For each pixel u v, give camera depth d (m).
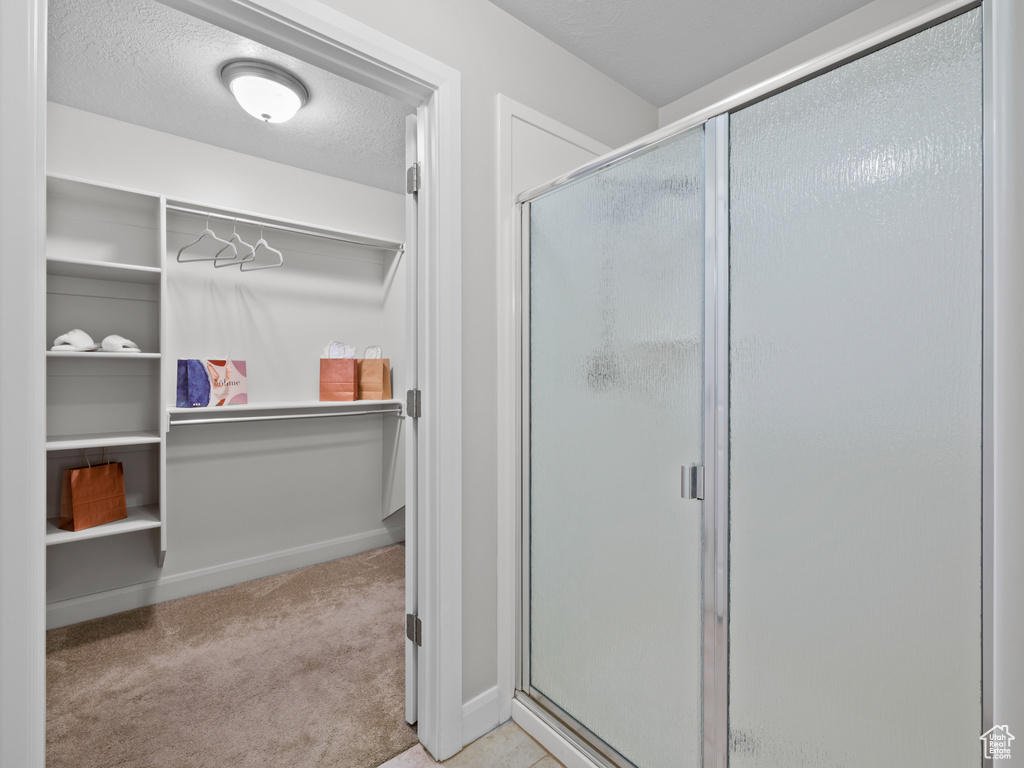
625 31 1.85
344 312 3.22
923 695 0.88
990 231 0.80
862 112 0.94
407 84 1.46
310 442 3.08
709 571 1.18
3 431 0.86
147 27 1.69
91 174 2.30
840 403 0.97
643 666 1.34
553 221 1.60
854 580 0.96
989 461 0.80
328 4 1.26
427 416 1.53
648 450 1.34
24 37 0.88
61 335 2.26
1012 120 0.58
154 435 2.36
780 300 1.06
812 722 1.01
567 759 1.50
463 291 1.58
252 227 2.79
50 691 1.83
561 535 1.58
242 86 1.94
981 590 0.81
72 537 2.05
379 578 2.88
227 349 2.77
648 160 1.33
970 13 0.82
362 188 3.23
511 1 1.68
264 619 2.39
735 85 2.09
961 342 0.83
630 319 1.38
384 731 1.63
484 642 1.64
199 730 1.63
